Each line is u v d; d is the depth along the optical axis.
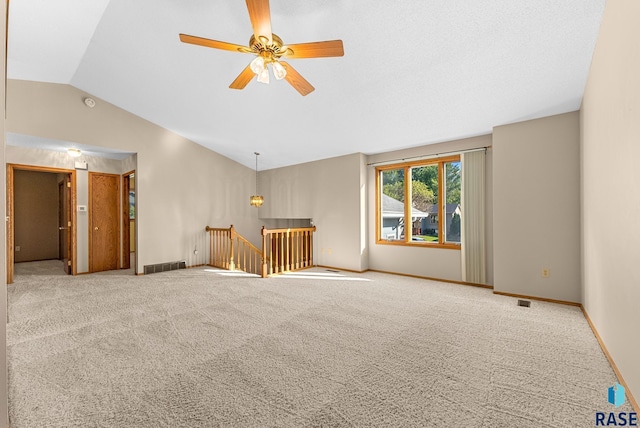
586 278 3.20
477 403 1.75
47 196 7.55
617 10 1.94
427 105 3.84
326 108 4.30
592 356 2.34
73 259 5.46
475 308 3.52
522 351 2.42
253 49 2.29
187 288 4.45
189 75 3.97
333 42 2.15
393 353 2.37
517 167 4.02
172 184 5.94
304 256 6.74
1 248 1.05
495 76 3.12
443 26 2.57
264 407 1.70
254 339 2.63
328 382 1.96
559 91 3.24
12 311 3.35
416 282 4.91
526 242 3.94
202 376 2.02
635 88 1.66
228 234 6.27
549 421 1.60
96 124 4.95
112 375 2.03
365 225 5.91
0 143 1.04
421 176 5.57
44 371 2.07
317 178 6.52
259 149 6.34
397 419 1.61
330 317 3.20
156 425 1.55
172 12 2.92
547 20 2.38
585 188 3.20
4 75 1.05
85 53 3.82
